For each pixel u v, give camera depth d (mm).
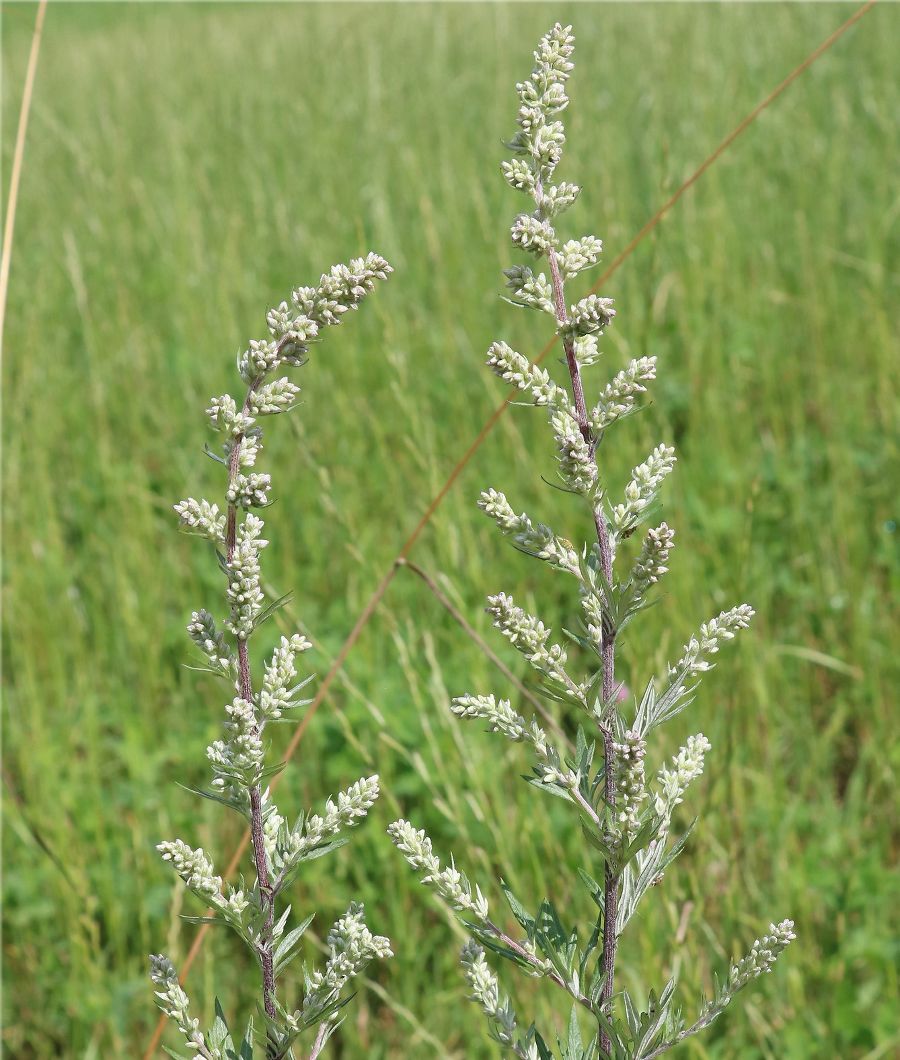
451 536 3947
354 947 1384
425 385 5617
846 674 4512
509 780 3721
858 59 8711
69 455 5949
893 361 5555
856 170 7336
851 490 5082
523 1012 3062
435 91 9508
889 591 4875
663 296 5691
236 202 7848
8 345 6289
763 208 7223
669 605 3996
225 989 3457
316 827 1397
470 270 6371
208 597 5117
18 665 4652
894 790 3846
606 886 1411
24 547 5051
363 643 4270
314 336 1295
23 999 3600
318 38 12086
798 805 3764
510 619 1394
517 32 11359
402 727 3965
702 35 9695
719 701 3869
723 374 5754
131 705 4562
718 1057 3074
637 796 1340
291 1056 1391
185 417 6020
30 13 16516
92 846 3930
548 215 1399
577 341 1395
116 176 8352
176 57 12250
